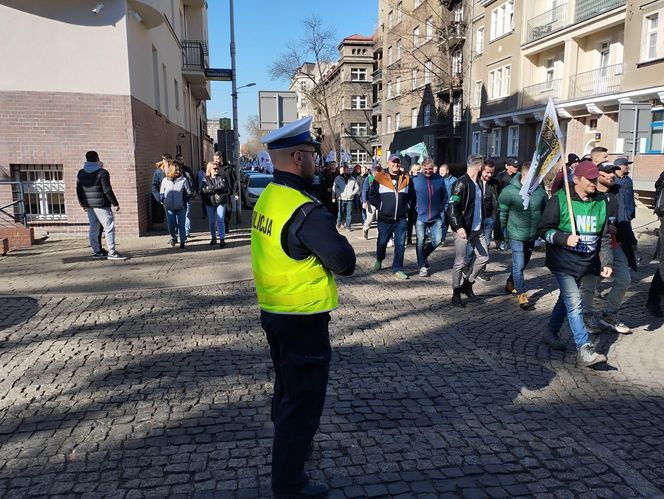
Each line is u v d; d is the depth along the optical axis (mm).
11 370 4559
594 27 22781
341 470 3166
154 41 15258
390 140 50312
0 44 11281
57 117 11766
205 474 3100
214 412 3840
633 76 20406
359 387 4297
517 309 6680
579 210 4645
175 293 7242
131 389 4207
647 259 9922
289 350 2732
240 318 6145
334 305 2764
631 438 3566
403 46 39625
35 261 9422
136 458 3256
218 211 11016
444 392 4227
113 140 12141
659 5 19078
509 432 3621
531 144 28453
